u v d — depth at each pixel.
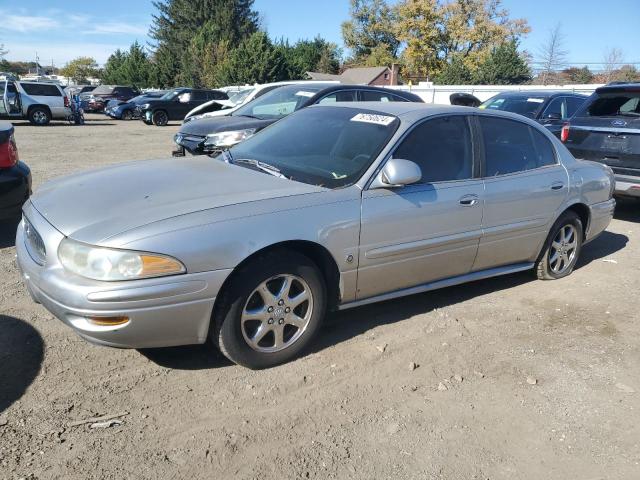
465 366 3.52
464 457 2.70
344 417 2.95
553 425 2.99
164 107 25.50
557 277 5.16
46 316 3.86
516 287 4.96
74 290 2.76
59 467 2.47
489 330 4.05
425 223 3.81
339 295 3.59
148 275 2.79
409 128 3.86
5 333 3.60
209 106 12.54
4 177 5.18
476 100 11.75
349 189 3.51
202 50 54.00
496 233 4.32
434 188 3.88
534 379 3.40
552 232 4.91
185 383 3.16
